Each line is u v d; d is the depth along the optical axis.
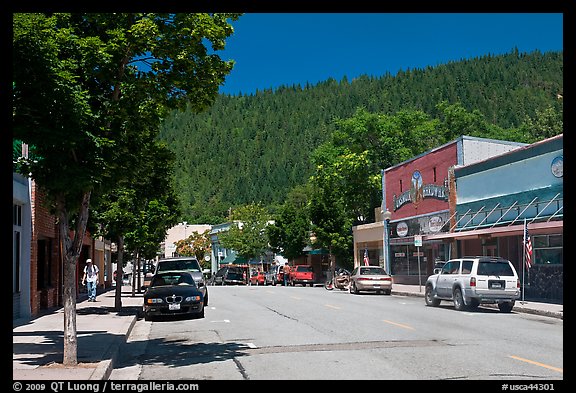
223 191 158.88
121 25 11.09
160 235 35.56
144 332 17.47
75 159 10.27
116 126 11.09
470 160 34.97
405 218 42.09
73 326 10.55
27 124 9.77
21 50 9.61
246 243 72.50
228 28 11.59
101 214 23.02
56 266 25.02
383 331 15.67
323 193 53.78
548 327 16.58
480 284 21.42
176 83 11.42
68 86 9.81
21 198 19.00
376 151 57.00
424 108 166.00
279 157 174.00
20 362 10.84
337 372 10.00
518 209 28.67
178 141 199.75
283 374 9.98
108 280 51.72
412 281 41.38
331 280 44.34
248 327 17.62
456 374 9.68
